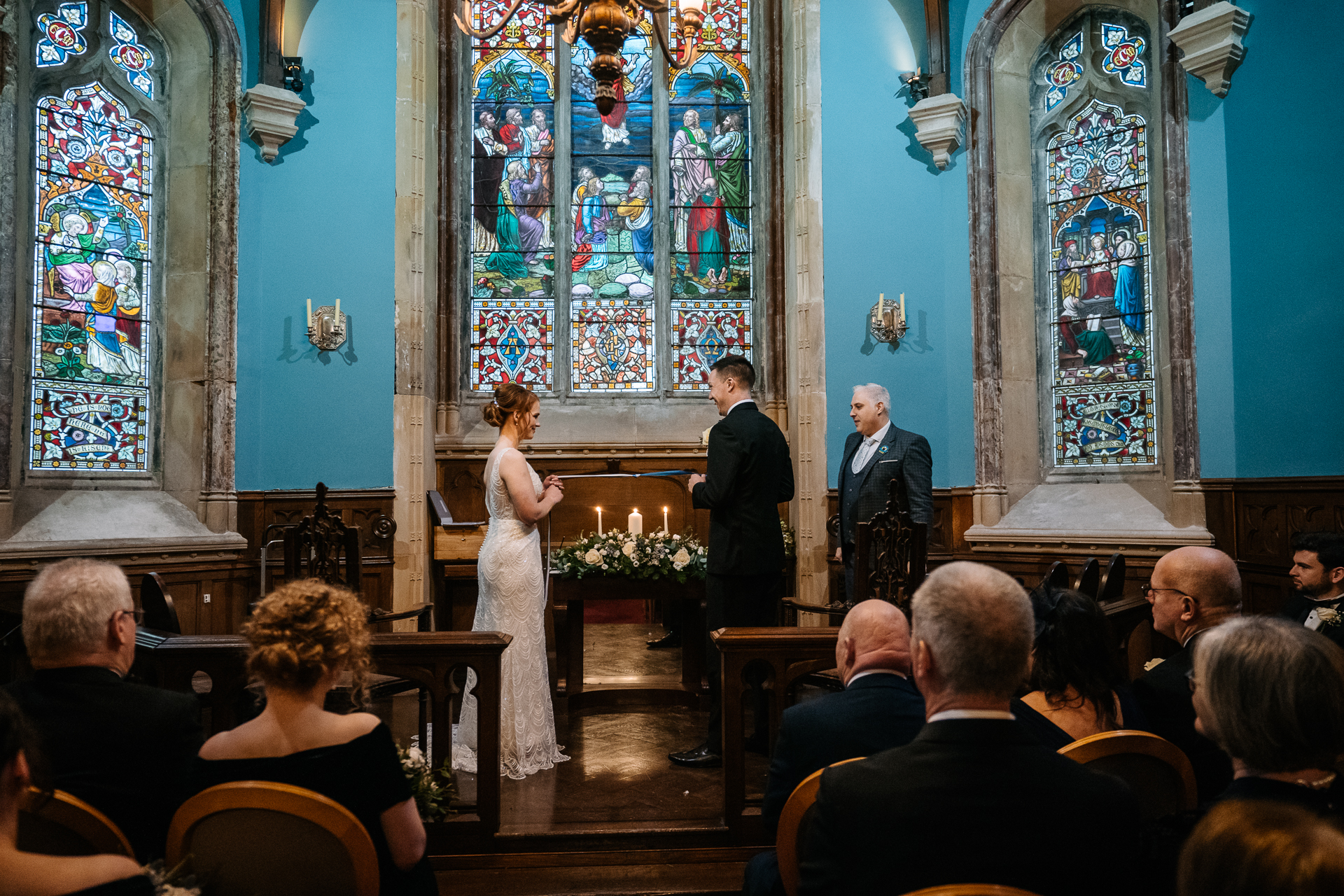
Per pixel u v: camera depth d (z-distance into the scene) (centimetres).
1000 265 666
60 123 577
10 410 524
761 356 743
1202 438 571
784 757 213
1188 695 236
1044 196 680
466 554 587
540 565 402
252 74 624
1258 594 538
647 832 315
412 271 653
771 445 390
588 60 756
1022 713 211
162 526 592
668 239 752
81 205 586
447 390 720
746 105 761
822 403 655
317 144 634
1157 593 251
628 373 750
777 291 735
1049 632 223
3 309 522
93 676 199
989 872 133
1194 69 566
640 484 723
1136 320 630
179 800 203
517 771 381
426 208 673
